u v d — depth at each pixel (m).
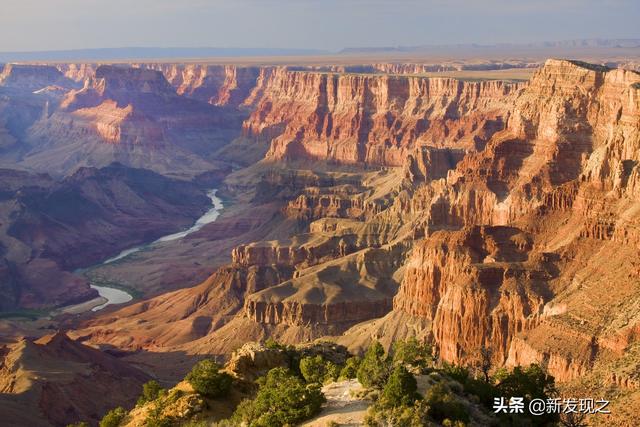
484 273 184.75
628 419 117.94
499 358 176.00
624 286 160.38
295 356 119.12
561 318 161.75
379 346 103.25
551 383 104.50
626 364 133.25
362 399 89.75
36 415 167.50
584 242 182.50
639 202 176.75
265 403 91.06
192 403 98.50
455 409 83.25
